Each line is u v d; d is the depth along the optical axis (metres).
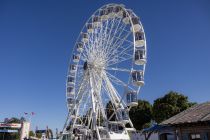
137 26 32.34
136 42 31.72
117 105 32.44
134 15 33.59
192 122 17.33
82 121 36.66
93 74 34.41
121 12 35.06
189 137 18.58
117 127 32.72
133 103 30.22
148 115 63.53
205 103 21.00
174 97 58.50
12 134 86.94
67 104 40.00
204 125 17.36
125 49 32.53
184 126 19.06
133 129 32.00
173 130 20.20
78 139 36.62
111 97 33.38
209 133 16.98
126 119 31.38
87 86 35.19
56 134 68.25
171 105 56.84
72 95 40.34
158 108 57.94
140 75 30.66
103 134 31.86
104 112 33.25
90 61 35.19
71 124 37.50
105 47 34.81
